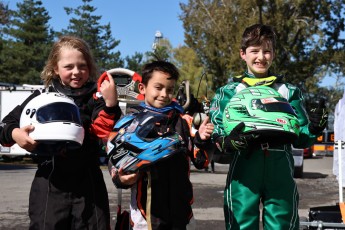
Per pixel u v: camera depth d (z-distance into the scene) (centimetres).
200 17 3809
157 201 336
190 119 359
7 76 6159
